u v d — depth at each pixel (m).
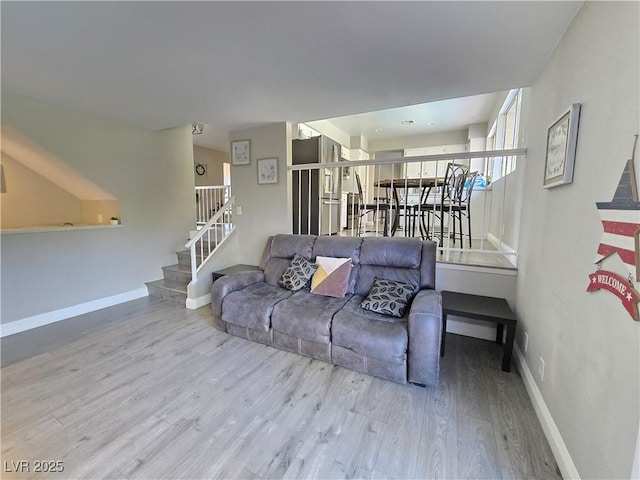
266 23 1.66
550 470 1.40
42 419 1.73
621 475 0.98
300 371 2.24
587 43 1.39
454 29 1.71
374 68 2.21
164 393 1.98
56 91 2.68
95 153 3.46
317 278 2.87
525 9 1.51
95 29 1.72
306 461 1.45
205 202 7.32
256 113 3.32
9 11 1.54
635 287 0.95
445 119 6.48
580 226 1.37
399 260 2.70
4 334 2.82
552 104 1.87
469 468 1.41
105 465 1.43
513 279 2.60
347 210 5.86
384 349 2.04
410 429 1.66
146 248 4.10
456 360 2.40
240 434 1.63
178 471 1.40
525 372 2.07
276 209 3.86
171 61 2.11
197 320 3.22
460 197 3.60
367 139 8.40
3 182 3.11
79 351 2.54
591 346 1.22
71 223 4.04
